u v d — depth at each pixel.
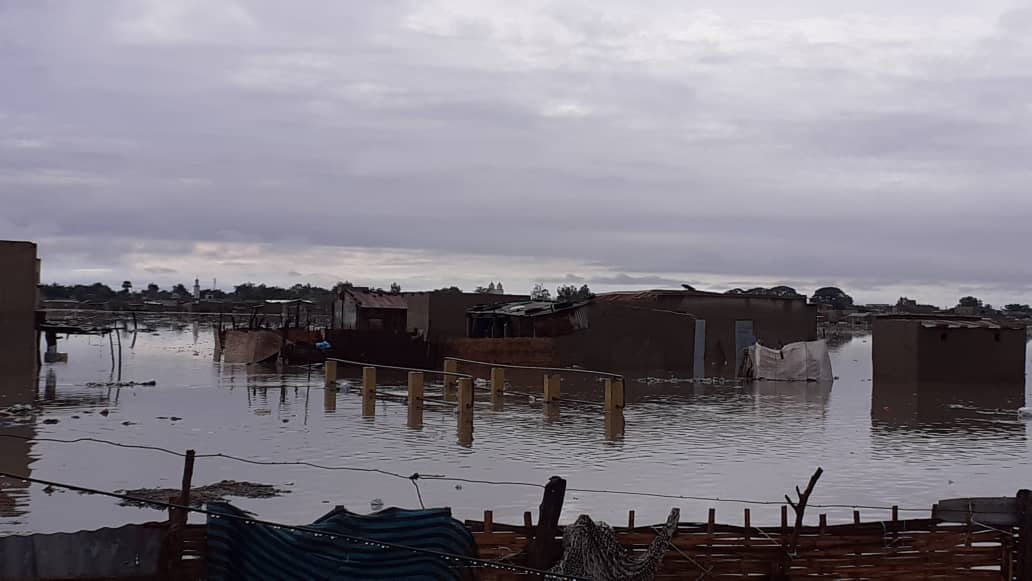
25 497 16.30
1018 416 31.34
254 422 27.30
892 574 10.56
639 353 51.91
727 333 53.22
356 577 8.91
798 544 10.48
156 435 24.33
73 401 31.66
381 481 18.38
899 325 44.78
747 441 24.97
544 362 50.69
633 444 24.11
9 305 40.44
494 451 22.58
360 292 65.75
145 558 8.64
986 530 10.73
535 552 9.51
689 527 10.68
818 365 45.72
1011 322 48.31
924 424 29.05
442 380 43.53
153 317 126.56
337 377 43.53
